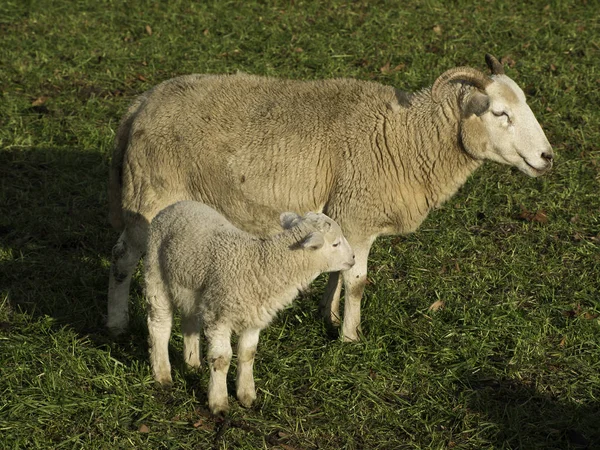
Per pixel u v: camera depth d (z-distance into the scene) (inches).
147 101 276.4
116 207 283.1
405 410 253.0
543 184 378.0
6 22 524.1
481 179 382.6
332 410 248.8
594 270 321.7
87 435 232.8
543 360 275.1
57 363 256.5
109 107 434.0
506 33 522.6
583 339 284.8
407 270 323.3
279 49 496.4
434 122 268.4
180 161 270.4
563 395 260.7
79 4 550.3
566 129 419.2
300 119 269.4
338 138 267.4
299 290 235.5
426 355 277.3
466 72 263.7
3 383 248.7
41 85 454.3
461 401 256.2
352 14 542.3
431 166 269.9
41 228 337.7
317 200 271.0
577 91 458.0
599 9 556.4
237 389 247.4
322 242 223.1
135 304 288.7
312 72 474.6
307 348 277.0
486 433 244.7
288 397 253.1
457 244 339.3
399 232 277.4
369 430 244.1
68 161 385.1
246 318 230.5
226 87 276.5
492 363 274.5
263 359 268.7
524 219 358.0
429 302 303.7
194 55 491.8
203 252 231.0
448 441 241.0
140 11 542.6
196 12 542.3
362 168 265.7
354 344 276.1
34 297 293.4
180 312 250.4
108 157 392.8
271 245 228.8
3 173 375.2
